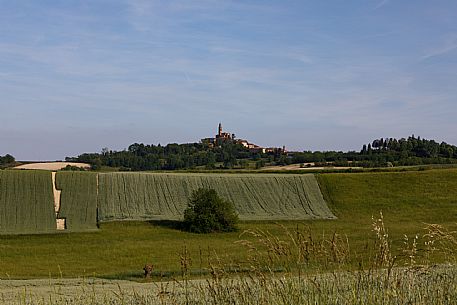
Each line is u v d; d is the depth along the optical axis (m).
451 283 7.93
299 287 7.70
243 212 70.12
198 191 62.06
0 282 24.84
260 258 8.10
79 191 70.44
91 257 46.28
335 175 81.94
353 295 7.39
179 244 51.66
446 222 62.78
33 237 54.84
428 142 128.12
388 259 7.62
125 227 60.78
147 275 28.77
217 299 8.05
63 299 14.31
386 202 72.50
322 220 65.44
